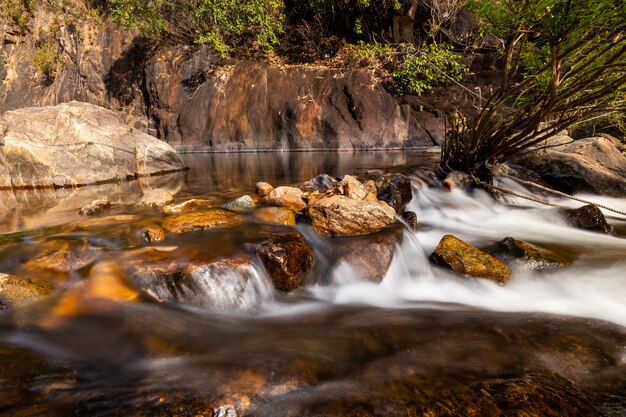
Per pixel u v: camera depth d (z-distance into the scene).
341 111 13.96
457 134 6.57
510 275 3.75
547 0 3.39
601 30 3.72
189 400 1.83
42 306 2.65
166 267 3.03
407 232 4.19
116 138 8.74
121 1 16.03
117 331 2.49
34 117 8.20
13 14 19.41
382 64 14.30
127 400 1.82
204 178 8.12
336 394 1.90
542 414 1.77
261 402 1.85
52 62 19.25
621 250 4.30
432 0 13.55
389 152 12.34
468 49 13.22
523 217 5.70
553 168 7.28
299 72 14.88
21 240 3.76
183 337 2.51
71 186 7.70
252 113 14.91
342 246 3.78
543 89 5.28
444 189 6.28
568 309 3.14
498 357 2.26
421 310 3.14
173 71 16.41
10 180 7.37
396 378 2.04
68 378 2.00
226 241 3.58
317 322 2.89
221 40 16.05
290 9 16.62
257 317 2.99
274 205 4.80
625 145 8.93
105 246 3.53
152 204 5.29
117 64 17.94
